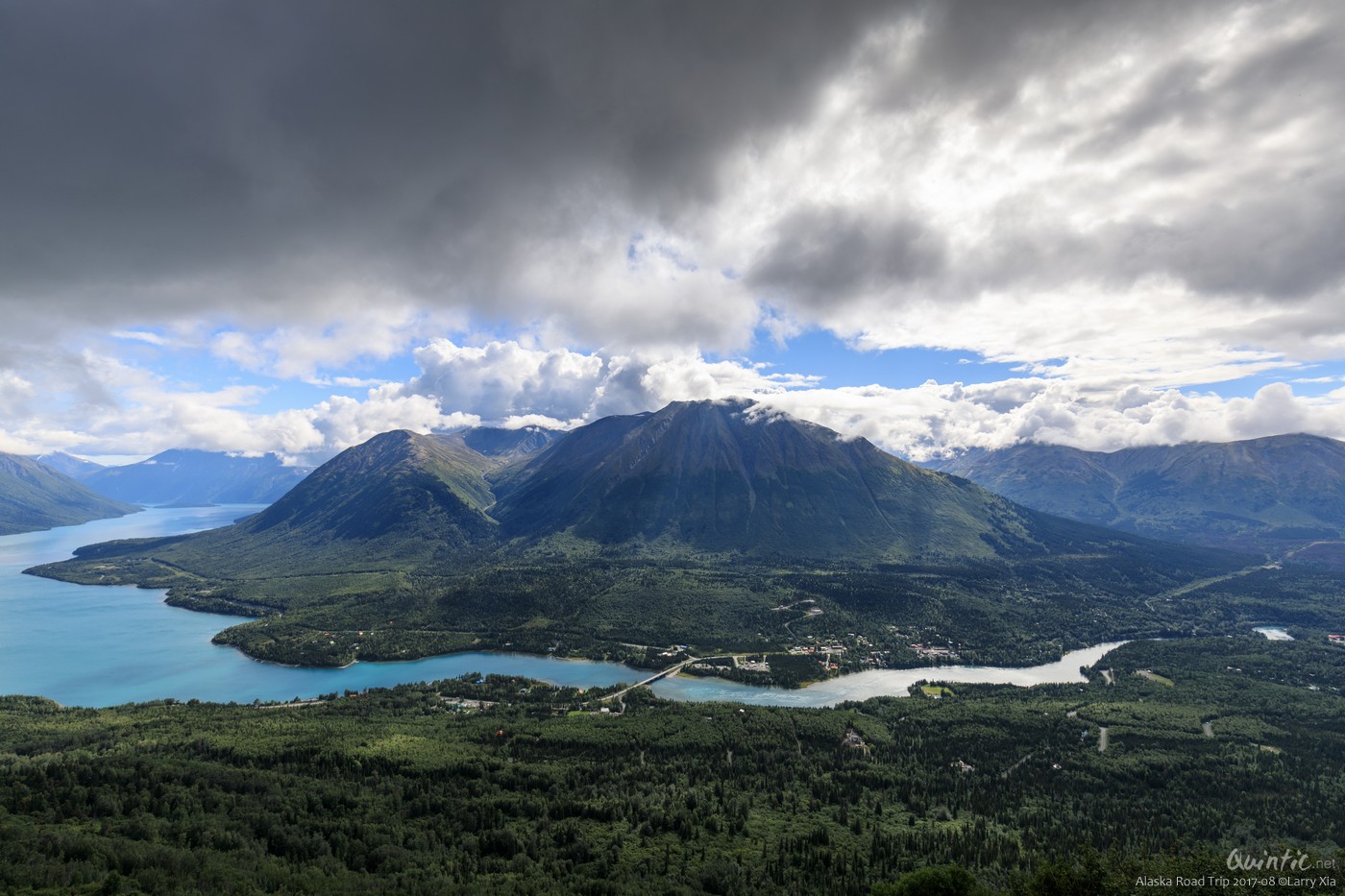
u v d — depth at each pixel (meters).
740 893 176.38
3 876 153.75
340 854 190.50
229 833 191.00
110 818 195.38
